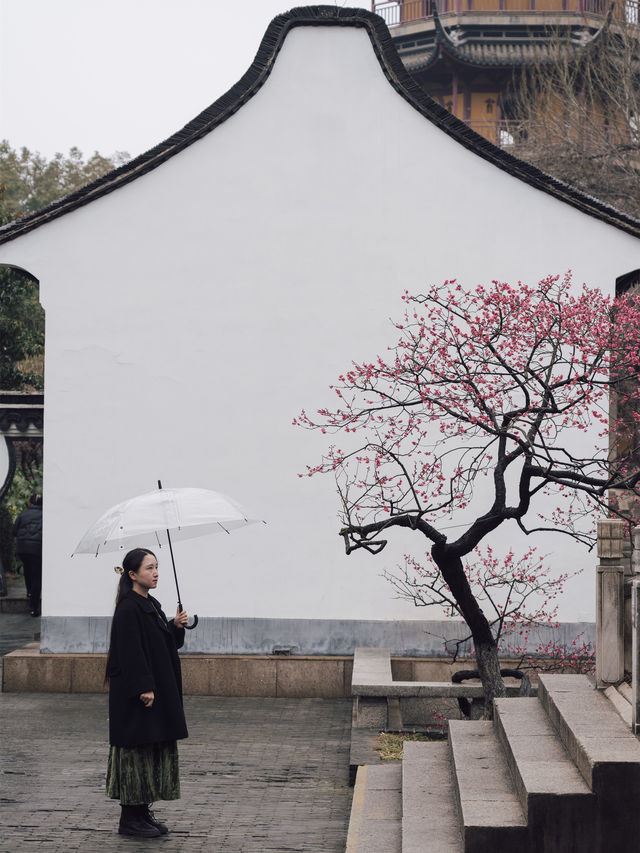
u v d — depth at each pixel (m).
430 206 10.91
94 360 11.03
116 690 6.17
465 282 10.86
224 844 6.20
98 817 6.71
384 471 10.73
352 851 5.61
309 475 10.42
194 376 11.02
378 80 11.00
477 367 9.55
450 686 8.84
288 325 10.98
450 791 6.12
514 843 4.85
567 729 5.59
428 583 10.71
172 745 6.26
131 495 10.98
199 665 10.76
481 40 33.81
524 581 10.38
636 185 24.80
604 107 27.16
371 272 10.94
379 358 10.04
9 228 10.99
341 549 10.83
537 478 10.62
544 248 10.80
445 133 10.88
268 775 7.80
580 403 9.42
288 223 11.01
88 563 11.00
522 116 30.05
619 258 10.73
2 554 20.88
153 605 6.37
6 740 8.84
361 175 10.98
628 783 4.80
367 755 7.79
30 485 22.92
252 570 10.91
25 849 6.06
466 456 10.62
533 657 10.52
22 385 23.30
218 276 11.02
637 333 8.52
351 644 10.80
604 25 26.75
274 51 11.02
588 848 4.80
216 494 6.83
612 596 6.40
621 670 6.39
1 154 49.75
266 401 10.96
